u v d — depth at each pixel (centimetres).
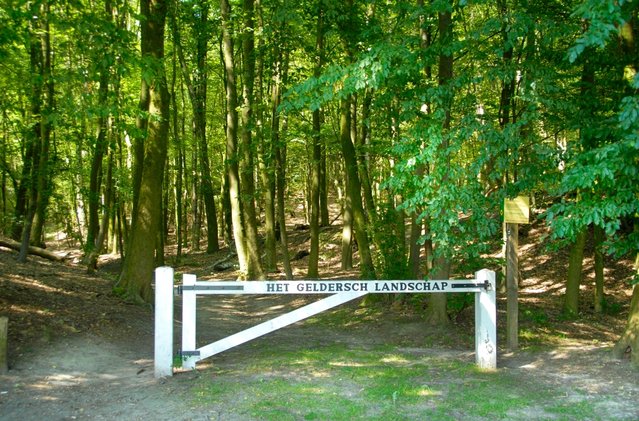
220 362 803
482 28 860
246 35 1795
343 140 1461
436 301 1164
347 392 624
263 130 1853
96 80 988
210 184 2872
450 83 866
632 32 856
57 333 882
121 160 2166
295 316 710
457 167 826
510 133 787
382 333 1159
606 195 627
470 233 855
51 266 1742
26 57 1416
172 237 3769
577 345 1005
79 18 929
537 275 1719
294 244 2750
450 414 555
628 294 1521
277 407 568
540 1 920
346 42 1358
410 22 984
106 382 685
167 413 554
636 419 543
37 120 1410
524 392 627
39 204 1836
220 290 707
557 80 926
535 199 2067
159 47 1266
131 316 1117
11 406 577
